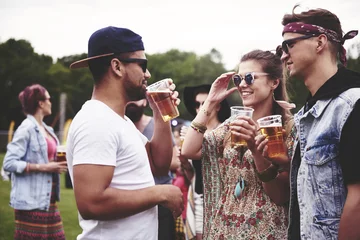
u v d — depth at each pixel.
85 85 55.34
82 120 2.06
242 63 2.79
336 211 1.96
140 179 2.15
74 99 54.31
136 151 2.15
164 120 2.54
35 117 4.90
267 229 2.47
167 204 2.16
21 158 4.66
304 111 2.21
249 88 2.72
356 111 1.88
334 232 1.96
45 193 4.61
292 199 2.27
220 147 2.75
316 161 2.02
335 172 1.97
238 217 2.53
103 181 1.98
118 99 2.22
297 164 2.25
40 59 58.19
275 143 2.31
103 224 2.08
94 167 1.98
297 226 2.25
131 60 2.21
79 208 1.99
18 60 52.75
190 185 4.01
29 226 4.59
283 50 2.20
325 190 1.99
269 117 2.31
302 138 2.15
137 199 2.06
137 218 2.13
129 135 2.15
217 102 2.86
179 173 4.51
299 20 2.15
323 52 2.12
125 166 2.11
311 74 2.15
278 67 2.73
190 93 4.41
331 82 2.07
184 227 3.98
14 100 49.78
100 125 2.03
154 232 2.22
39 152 4.71
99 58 2.20
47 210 4.62
